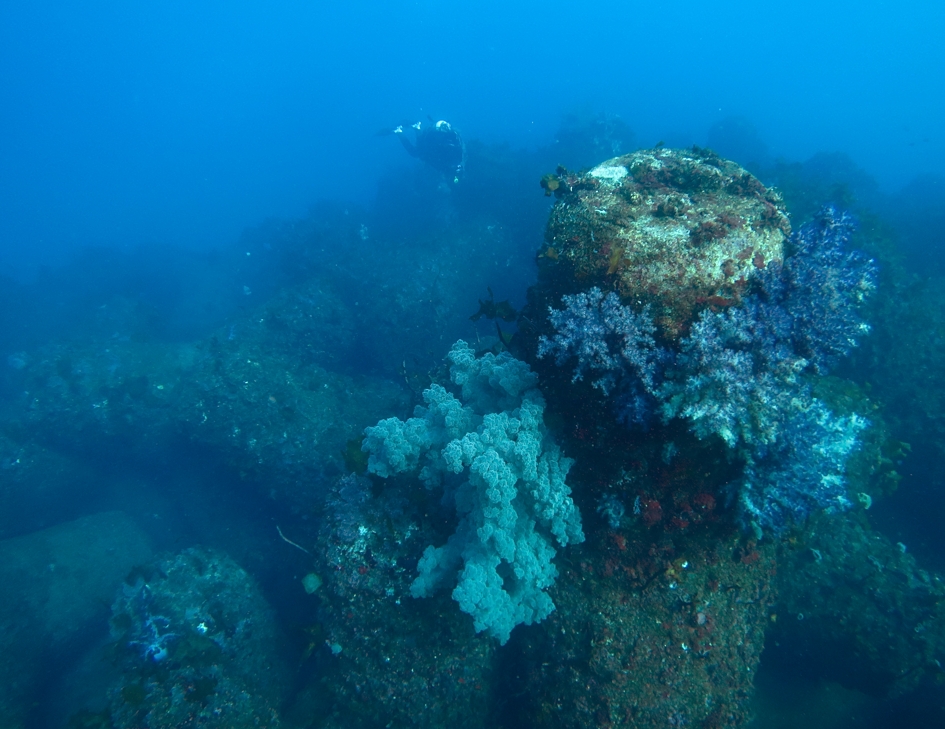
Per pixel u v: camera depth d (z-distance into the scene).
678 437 3.58
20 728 6.46
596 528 4.50
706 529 4.23
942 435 7.73
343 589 5.05
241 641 5.92
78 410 10.32
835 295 3.73
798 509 3.82
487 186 18.11
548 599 4.46
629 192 3.96
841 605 6.09
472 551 4.33
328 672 5.20
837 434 3.88
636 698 4.32
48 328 18.14
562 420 4.23
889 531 7.91
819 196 10.27
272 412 9.58
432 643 4.90
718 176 4.12
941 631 5.75
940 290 9.80
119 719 4.63
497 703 5.02
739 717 4.88
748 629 5.07
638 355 3.41
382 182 24.19
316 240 18.52
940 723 5.59
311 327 12.87
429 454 4.85
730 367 3.29
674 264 3.49
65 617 7.84
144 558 9.33
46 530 9.06
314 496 8.82
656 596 4.49
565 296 3.65
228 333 12.41
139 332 12.33
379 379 11.60
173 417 10.08
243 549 9.08
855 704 6.21
